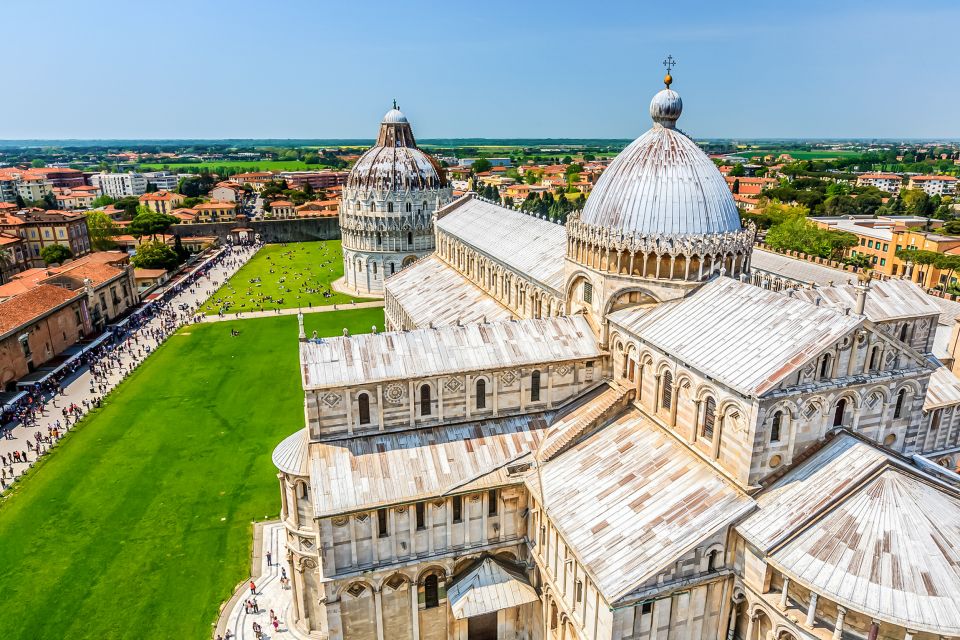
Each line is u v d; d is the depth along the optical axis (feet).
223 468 267.59
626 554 135.85
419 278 399.65
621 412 179.52
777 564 123.24
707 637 139.74
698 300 168.45
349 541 161.38
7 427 309.22
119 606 190.49
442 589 173.99
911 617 109.40
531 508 171.42
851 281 278.87
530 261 271.69
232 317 506.48
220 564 209.15
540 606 171.53
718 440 144.05
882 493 124.57
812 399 134.62
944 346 272.31
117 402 335.47
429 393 178.09
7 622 183.93
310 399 167.02
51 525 229.25
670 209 173.78
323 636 180.24
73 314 433.48
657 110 182.29
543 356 185.68
